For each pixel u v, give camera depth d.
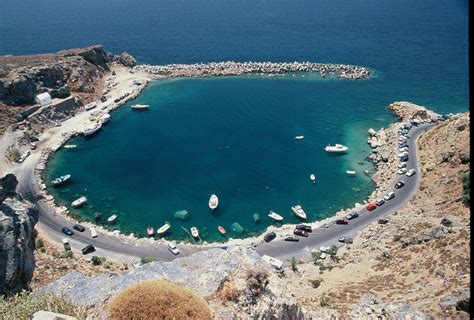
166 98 168.88
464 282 49.25
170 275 32.47
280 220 100.62
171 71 195.12
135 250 90.69
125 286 31.45
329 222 97.31
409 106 151.00
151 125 147.88
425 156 116.19
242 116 153.88
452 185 94.56
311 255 87.31
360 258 76.25
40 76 155.12
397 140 126.75
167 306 23.86
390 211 98.62
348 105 161.25
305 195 110.25
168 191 113.19
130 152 131.75
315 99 167.12
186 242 94.38
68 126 144.00
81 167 123.94
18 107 143.00
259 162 125.06
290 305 30.95
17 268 67.62
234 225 100.06
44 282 71.12
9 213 85.44
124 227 99.50
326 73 195.00
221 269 31.38
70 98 153.50
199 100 167.12
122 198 110.44
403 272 60.78
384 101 164.38
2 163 121.56
